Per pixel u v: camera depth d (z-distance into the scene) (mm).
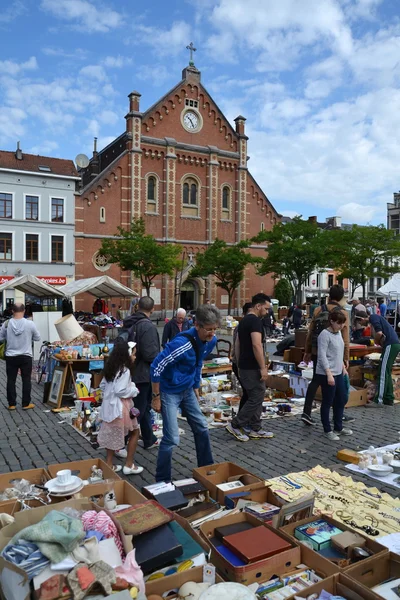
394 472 6000
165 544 3230
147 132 39375
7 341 9109
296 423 8289
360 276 37562
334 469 6047
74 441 7203
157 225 39719
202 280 42000
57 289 18438
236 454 6637
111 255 33781
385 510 4656
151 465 6242
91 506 3527
